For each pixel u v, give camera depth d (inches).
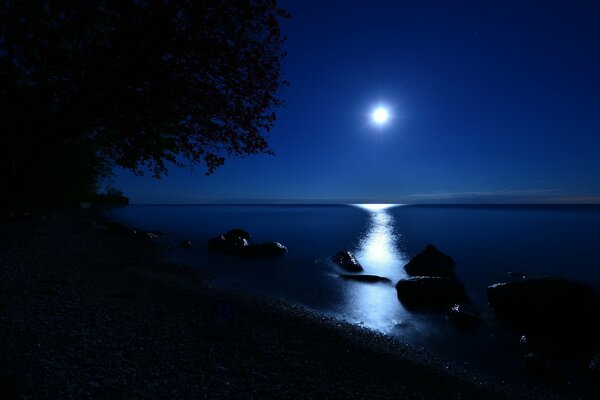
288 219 4318.4
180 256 1144.2
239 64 294.7
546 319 568.1
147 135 313.9
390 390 323.3
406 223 3833.7
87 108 296.7
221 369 310.7
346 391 307.4
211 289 678.5
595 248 1646.2
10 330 308.8
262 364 337.7
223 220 3710.6
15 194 303.0
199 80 306.2
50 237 1111.0
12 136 290.8
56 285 513.7
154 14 263.1
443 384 352.8
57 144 323.6
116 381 253.1
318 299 711.7
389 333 529.3
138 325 388.8
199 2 271.7
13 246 864.9
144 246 1288.1
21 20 270.1
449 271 986.7
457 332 541.3
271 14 297.9
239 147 335.6
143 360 301.3
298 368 341.1
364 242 1862.7
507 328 560.4
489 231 2716.5
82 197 527.5
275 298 684.1
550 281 605.6
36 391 217.6
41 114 291.9
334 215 6279.5
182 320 434.0
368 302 699.4
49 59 270.5
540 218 5324.8
